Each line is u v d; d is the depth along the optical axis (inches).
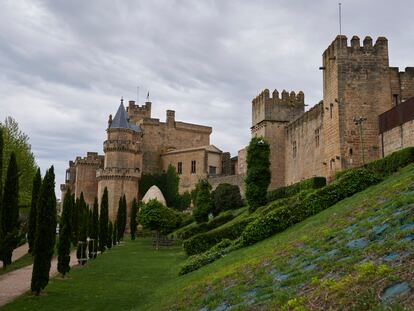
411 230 499.8
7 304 786.2
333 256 556.7
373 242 539.5
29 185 2455.7
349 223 706.8
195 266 1096.2
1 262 1494.8
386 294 366.9
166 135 4439.0
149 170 4296.3
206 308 587.5
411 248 447.2
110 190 3654.0
